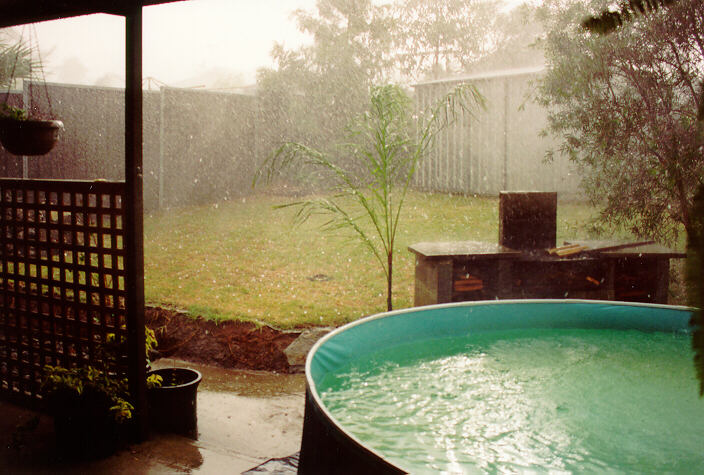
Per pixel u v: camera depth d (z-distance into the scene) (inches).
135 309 140.4
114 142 469.1
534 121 430.6
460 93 223.5
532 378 159.5
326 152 529.7
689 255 23.8
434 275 208.1
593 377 159.3
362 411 139.2
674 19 197.9
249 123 530.9
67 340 153.3
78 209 148.0
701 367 22.2
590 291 218.7
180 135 489.7
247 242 350.0
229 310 225.3
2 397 167.2
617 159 235.0
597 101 228.5
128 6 133.1
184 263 305.4
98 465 130.4
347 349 168.2
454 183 494.0
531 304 199.6
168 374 156.6
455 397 147.2
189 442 143.5
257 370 194.4
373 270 284.5
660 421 133.3
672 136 210.7
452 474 110.0
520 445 122.6
